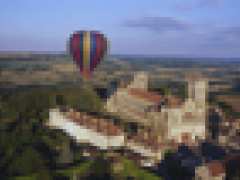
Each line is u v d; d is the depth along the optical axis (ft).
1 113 429.38
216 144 409.08
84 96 529.45
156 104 506.89
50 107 451.94
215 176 297.33
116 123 461.78
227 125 486.38
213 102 584.40
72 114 411.95
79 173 297.12
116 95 541.34
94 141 371.35
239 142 416.46
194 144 407.23
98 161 321.93
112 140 375.25
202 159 338.95
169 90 614.34
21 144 337.11
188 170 323.16
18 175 293.84
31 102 462.19
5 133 360.48
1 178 289.33
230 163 311.68
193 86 488.85
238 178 292.20
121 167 321.93
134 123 485.15
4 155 321.52
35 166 302.86
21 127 378.32
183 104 468.34
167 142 397.19
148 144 369.91
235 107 574.56
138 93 556.92
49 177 287.69
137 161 341.21
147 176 313.53
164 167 335.47
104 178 298.35
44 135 364.58
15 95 488.02
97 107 515.09
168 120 454.81
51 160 315.17
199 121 460.14
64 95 506.89
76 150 347.97
